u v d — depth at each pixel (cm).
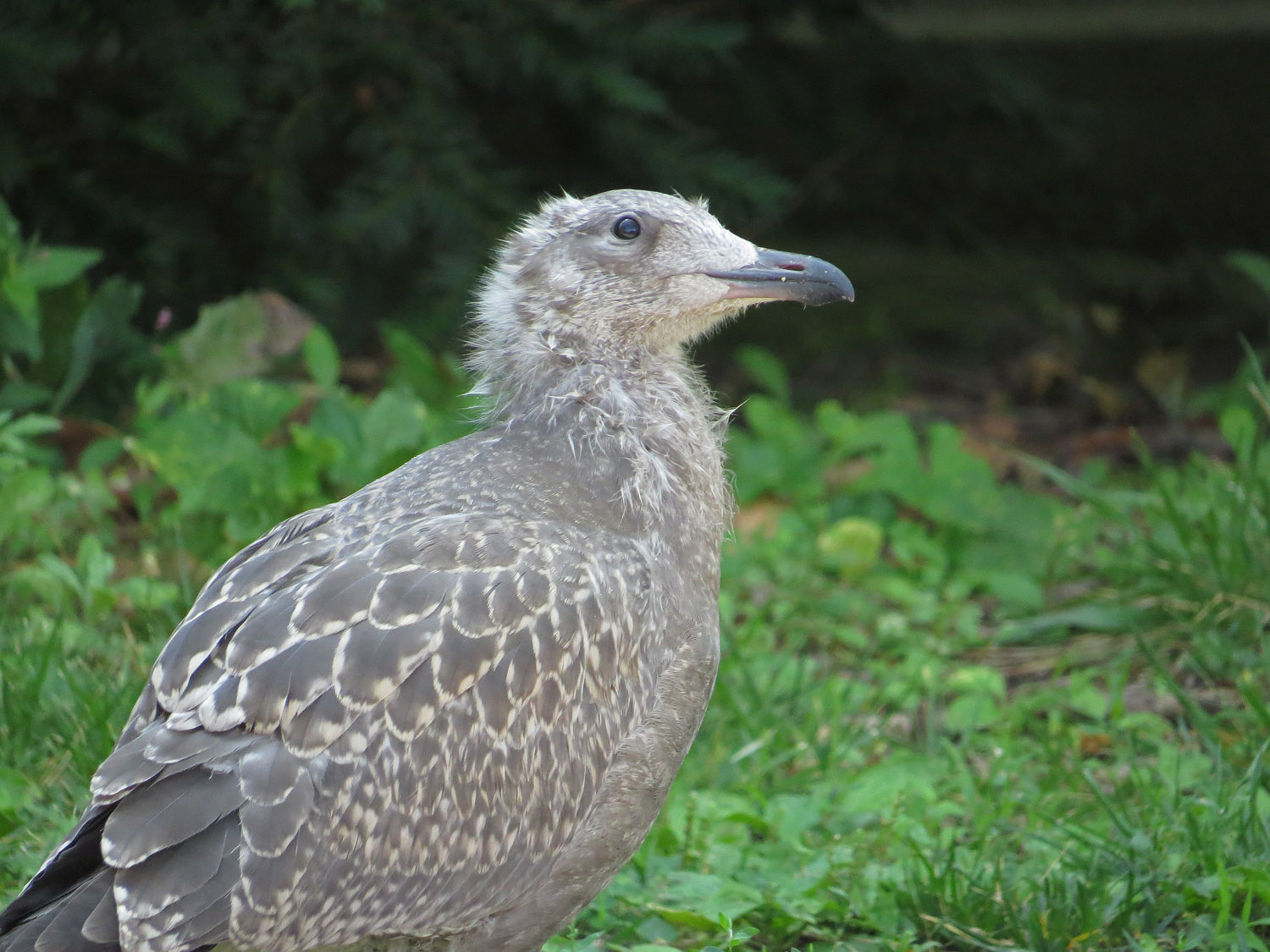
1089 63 2325
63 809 759
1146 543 1013
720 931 700
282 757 528
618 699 597
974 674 950
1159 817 764
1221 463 1223
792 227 1969
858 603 1072
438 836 550
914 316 1820
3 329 1053
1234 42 2397
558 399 682
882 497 1192
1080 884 694
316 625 549
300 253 1336
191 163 1337
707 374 1652
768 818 795
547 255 713
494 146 1503
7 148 1240
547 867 582
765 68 1580
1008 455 1299
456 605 564
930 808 806
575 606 586
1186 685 940
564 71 1278
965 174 2058
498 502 621
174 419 1041
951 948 704
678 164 1338
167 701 546
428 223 1329
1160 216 2128
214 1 1266
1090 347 1596
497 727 562
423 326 1305
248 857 516
